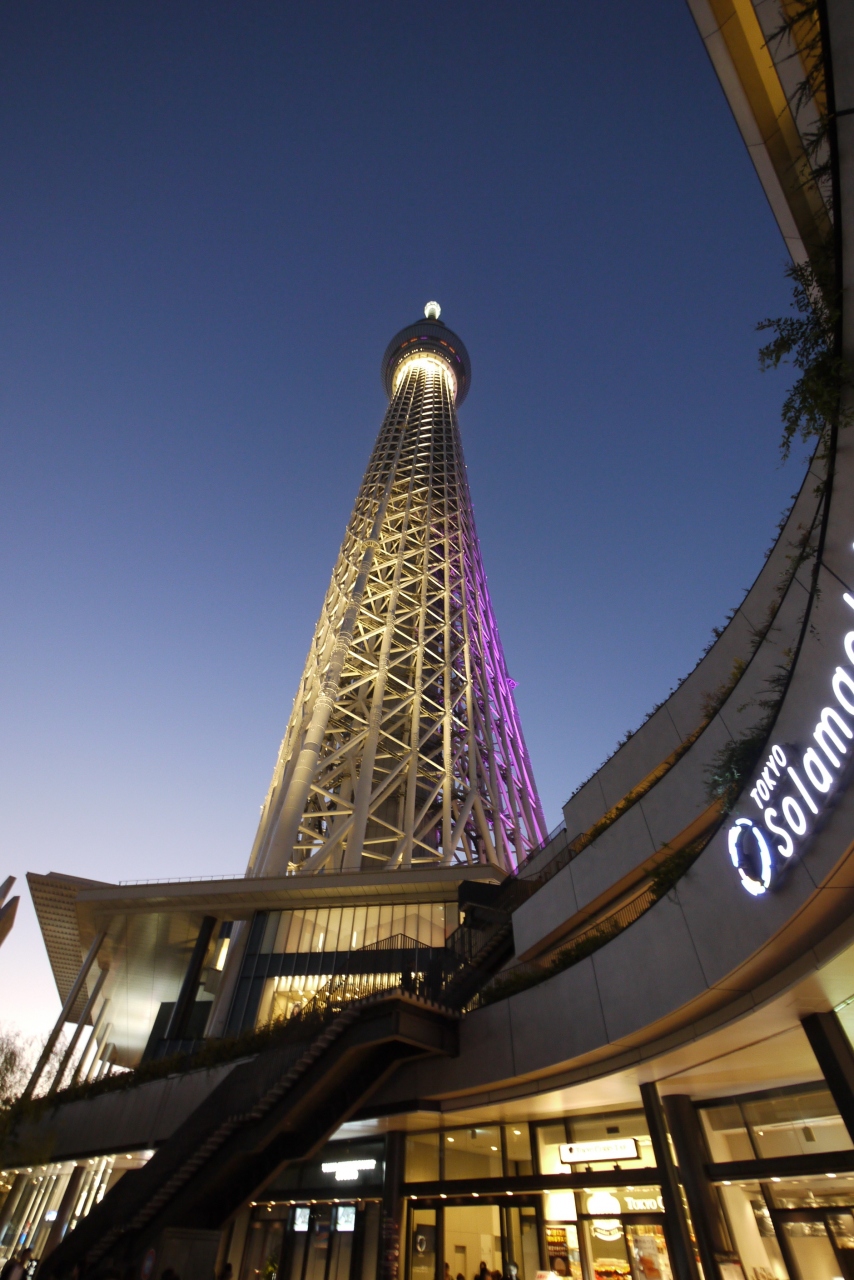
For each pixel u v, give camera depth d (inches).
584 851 819.4
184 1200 698.2
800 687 388.2
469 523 3897.6
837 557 348.8
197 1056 1068.5
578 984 614.5
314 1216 805.9
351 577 3132.4
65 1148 1117.1
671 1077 557.9
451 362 5610.2
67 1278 658.8
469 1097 694.5
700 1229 503.5
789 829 390.0
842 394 312.3
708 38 516.4
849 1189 439.5
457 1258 672.4
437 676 2731.3
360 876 1448.1
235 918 1563.7
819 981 403.5
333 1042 717.3
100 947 1806.1
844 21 276.8
